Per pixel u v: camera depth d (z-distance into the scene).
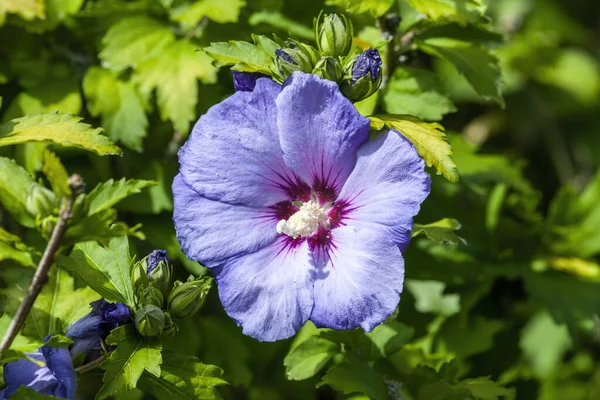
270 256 0.51
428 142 0.51
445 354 0.59
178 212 0.51
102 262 0.52
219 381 0.52
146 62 0.62
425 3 0.57
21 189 0.50
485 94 0.60
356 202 0.50
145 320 0.50
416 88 0.59
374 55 0.51
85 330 0.51
